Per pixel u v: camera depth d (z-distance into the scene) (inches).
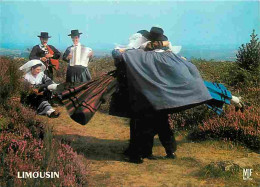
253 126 273.1
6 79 253.0
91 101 220.2
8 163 185.0
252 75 418.9
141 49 222.8
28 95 259.3
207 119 297.9
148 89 207.3
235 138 272.4
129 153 239.9
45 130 232.7
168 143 236.5
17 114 238.7
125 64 217.2
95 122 335.6
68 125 319.3
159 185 193.5
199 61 520.1
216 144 267.7
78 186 184.4
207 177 203.9
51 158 191.9
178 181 199.2
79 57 365.1
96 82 227.8
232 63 479.8
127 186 191.9
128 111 227.8
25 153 195.0
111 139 285.6
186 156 244.2
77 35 365.1
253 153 245.8
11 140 205.3
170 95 205.8
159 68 212.8
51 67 390.6
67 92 224.2
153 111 209.2
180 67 213.2
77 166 196.5
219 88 251.9
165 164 228.1
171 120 305.7
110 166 223.3
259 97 342.0
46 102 248.5
